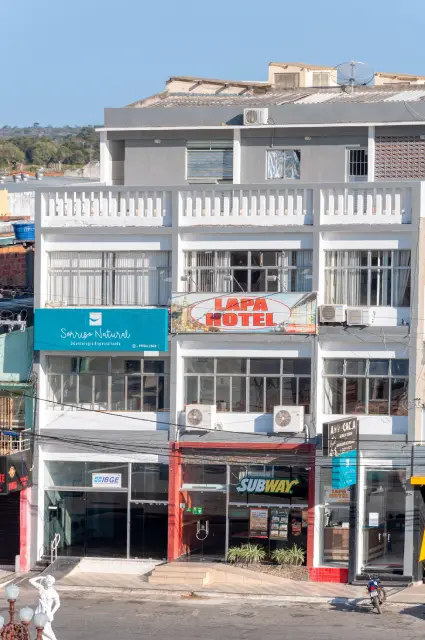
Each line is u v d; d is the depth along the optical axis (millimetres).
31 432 77250
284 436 74438
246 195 74875
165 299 76250
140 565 76250
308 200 74062
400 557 73812
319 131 83188
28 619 49750
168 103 91188
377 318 73438
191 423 74938
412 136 82062
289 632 63562
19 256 99250
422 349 72812
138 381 76750
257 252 74875
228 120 84188
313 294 73438
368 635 62969
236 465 75500
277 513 75250
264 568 74750
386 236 73188
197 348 75688
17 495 91562
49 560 77125
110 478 77000
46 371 77438
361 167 83188
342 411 74438
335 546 74438
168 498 76062
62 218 76938
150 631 63938
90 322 75875
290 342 74438
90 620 66188
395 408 73812
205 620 66188
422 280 72562
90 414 77062
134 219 76188
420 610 68312
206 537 76250
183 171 85000
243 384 75500
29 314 83562
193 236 75312
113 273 76812
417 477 72938
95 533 77312
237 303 74625
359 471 73750
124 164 86250
